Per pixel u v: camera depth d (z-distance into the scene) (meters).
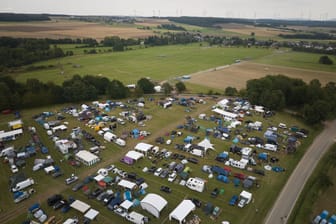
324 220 48.34
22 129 87.19
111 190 57.16
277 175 63.78
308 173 64.75
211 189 58.34
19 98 106.44
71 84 126.12
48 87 119.25
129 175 61.72
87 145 77.75
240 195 55.12
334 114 101.62
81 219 48.97
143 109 109.25
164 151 73.88
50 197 54.28
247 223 48.44
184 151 74.81
